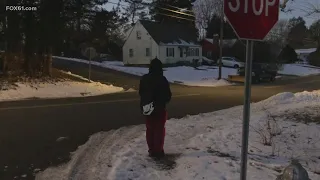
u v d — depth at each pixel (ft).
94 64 134.72
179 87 89.86
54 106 45.98
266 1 10.30
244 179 10.62
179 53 175.63
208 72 138.62
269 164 19.72
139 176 17.48
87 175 18.01
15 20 71.46
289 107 40.98
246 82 10.35
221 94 69.36
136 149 22.72
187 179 16.92
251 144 24.40
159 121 20.76
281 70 172.96
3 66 73.82
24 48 77.20
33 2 72.38
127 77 107.45
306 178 11.37
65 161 20.83
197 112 43.57
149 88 20.68
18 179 17.71
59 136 27.63
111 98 58.70
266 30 10.34
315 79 136.77
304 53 267.18
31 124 32.65
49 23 73.77
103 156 21.39
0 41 75.51
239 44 196.85
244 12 10.11
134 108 45.55
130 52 176.04
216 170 18.24
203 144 24.11
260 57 157.79
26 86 65.87
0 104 47.50
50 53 81.15
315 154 22.76
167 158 20.68
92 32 103.55
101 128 31.24
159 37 170.09
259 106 45.75
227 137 26.03
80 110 42.78
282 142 25.26
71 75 94.32
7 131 29.25
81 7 83.97
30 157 21.63
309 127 28.91
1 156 21.76
